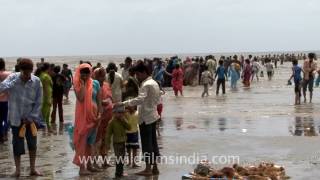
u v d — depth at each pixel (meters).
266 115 20.92
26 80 10.65
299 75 25.19
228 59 45.94
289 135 15.68
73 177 10.68
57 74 19.22
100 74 11.30
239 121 19.23
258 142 14.52
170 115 21.39
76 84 10.71
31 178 10.62
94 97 10.88
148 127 10.66
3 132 15.27
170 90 35.78
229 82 44.56
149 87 10.58
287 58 119.56
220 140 14.93
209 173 10.46
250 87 38.97
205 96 30.91
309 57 25.75
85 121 10.70
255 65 47.19
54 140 15.39
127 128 10.70
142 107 10.66
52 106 20.56
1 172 11.23
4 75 14.20
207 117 20.58
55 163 12.13
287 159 12.20
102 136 11.46
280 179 10.18
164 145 14.20
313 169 11.12
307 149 13.42
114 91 12.78
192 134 16.16
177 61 39.28
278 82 45.28
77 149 10.83
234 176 10.18
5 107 14.95
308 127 17.30
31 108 10.77
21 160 12.48
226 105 25.28
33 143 10.85
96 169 11.22
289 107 23.84
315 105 24.59
